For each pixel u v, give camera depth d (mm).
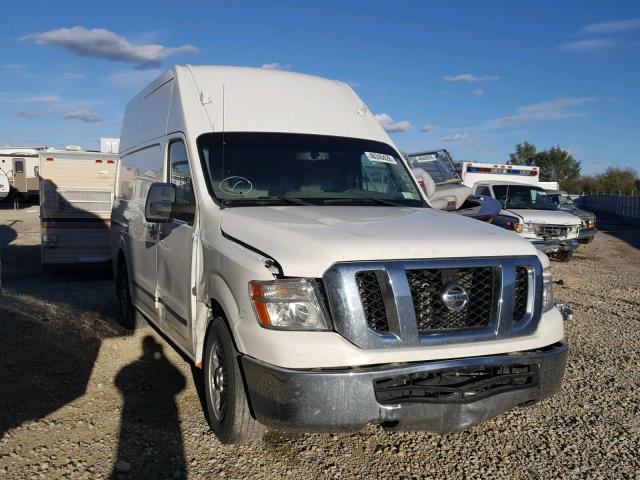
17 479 3662
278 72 5910
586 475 3887
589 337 7383
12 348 6277
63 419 4559
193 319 4484
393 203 5039
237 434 3873
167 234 5215
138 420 4562
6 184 32938
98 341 6676
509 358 3654
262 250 3688
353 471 3871
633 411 4941
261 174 4820
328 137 5352
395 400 3420
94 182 13125
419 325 3561
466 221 4340
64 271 13906
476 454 4152
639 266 15625
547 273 4129
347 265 3445
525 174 17891
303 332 3404
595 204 62531
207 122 5039
